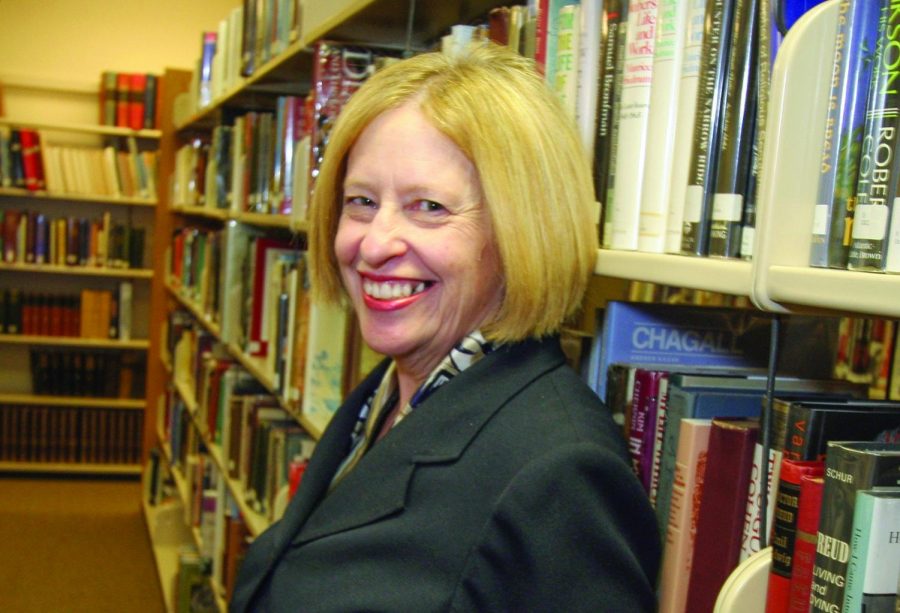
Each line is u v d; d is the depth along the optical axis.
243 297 2.60
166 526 3.91
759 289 0.66
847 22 0.64
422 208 0.93
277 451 2.12
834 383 0.94
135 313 5.25
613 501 0.79
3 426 4.90
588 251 0.91
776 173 0.65
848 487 0.61
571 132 0.92
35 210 5.05
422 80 0.95
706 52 0.78
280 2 2.21
